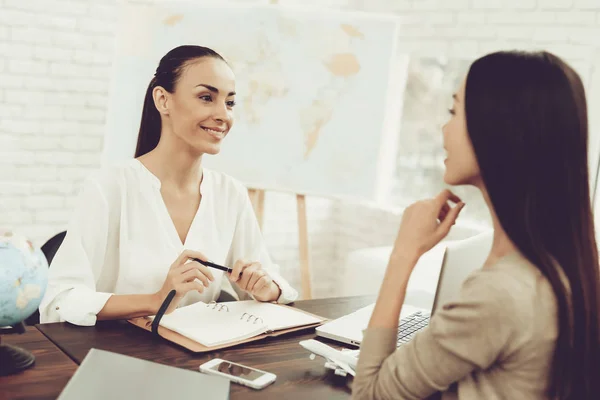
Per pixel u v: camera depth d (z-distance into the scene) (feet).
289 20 10.34
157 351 4.44
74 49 11.32
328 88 10.32
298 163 10.39
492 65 3.10
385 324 3.48
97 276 5.68
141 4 10.07
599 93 10.27
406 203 13.28
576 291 3.05
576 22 10.43
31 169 11.30
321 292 14.25
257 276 5.59
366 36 10.24
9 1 10.70
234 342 4.66
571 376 3.08
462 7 11.85
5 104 10.94
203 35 10.21
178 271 4.99
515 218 3.07
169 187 5.85
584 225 3.10
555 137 2.98
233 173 10.40
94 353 3.90
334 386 4.10
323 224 14.21
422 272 9.96
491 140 3.05
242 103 10.37
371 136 10.22
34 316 6.07
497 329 3.00
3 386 3.69
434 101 12.68
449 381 3.15
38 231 11.48
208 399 3.50
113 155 10.08
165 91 5.66
